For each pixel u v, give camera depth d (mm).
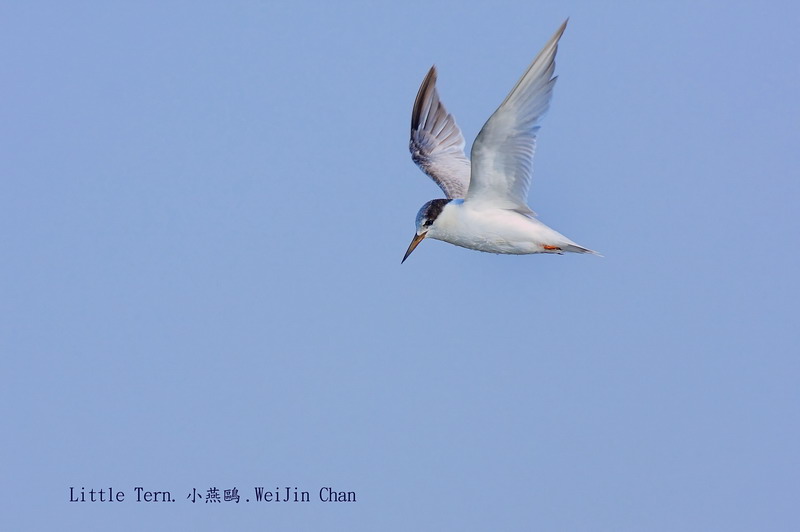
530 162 13320
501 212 14055
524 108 12750
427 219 14508
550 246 14062
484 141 13133
